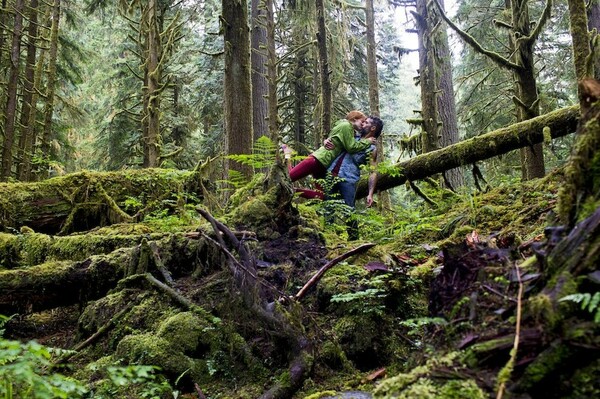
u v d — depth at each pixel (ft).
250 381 8.03
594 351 4.12
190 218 19.56
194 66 56.95
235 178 19.83
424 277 9.30
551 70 44.34
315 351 8.16
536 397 4.25
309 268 11.07
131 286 11.07
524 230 11.53
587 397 3.95
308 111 62.90
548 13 20.76
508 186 16.60
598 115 5.81
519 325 4.83
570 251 4.99
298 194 17.66
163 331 8.93
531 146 19.58
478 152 20.36
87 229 20.47
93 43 67.36
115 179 21.56
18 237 15.21
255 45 48.21
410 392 4.72
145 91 37.42
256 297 8.89
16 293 11.60
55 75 51.21
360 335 8.36
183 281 10.96
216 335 8.84
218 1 53.78
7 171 38.96
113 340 9.61
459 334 5.62
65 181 20.74
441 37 25.67
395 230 17.49
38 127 51.72
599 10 32.86
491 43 45.37
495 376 4.58
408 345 8.28
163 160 34.09
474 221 13.67
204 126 69.92
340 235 16.83
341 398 7.06
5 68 46.78
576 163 5.72
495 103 48.01
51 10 51.67
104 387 7.95
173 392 7.55
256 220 12.47
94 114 69.62
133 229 17.34
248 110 24.73
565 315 4.49
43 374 7.45
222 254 10.78
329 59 42.86
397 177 22.40
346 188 17.94
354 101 68.13
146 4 39.88
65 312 13.12
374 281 9.00
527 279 5.51
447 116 35.35
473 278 6.55
